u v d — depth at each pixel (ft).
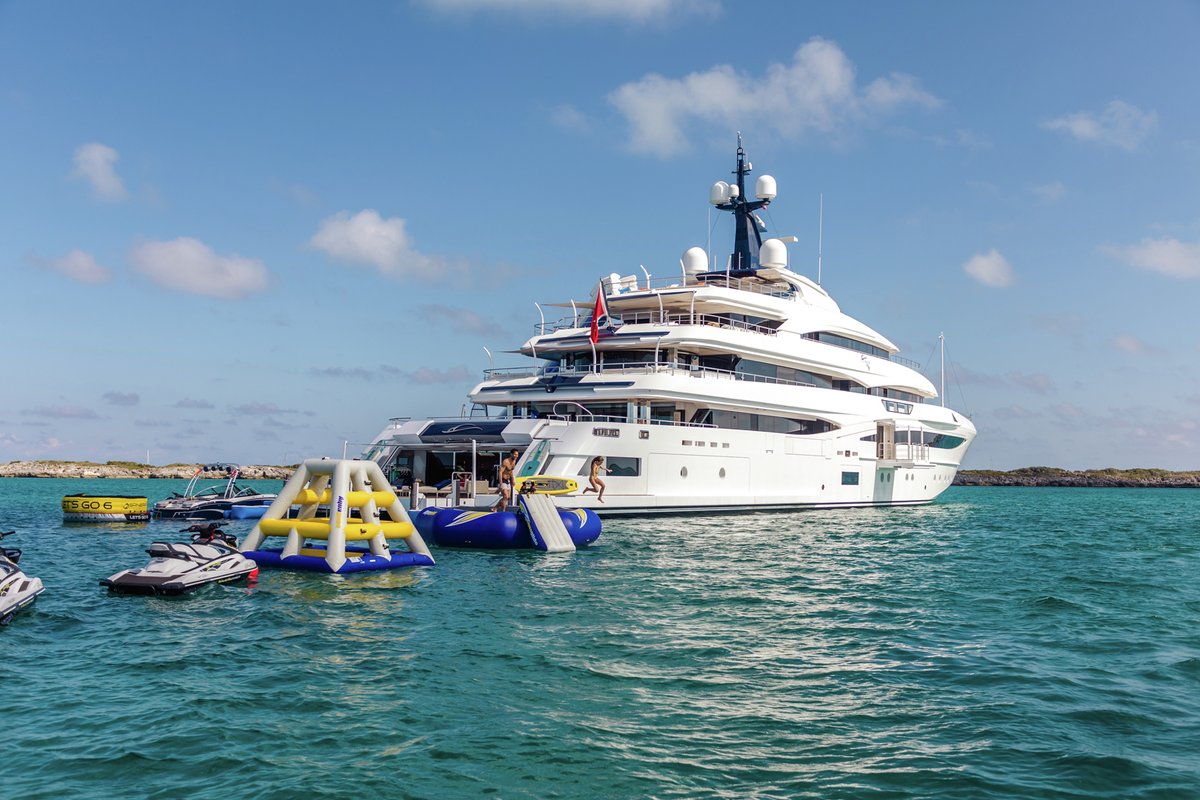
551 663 39.27
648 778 25.79
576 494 99.71
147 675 36.96
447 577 65.46
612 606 53.78
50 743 28.45
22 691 34.32
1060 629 48.37
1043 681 36.99
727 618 50.44
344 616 50.11
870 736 29.66
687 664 39.34
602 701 33.42
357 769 26.37
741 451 117.60
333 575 65.82
